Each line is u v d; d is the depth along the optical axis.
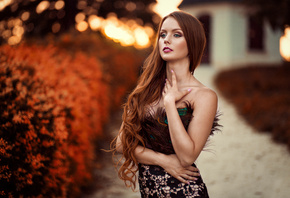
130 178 1.99
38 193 2.61
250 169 4.61
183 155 1.72
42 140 2.68
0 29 9.45
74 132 3.37
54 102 3.15
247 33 19.38
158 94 1.98
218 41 19.14
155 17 14.27
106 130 5.45
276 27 8.20
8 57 3.24
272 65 16.33
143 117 1.92
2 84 2.69
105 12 12.57
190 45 1.89
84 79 5.16
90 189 3.72
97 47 7.47
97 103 4.98
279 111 7.30
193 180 1.82
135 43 12.80
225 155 5.20
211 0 19.03
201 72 16.64
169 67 1.97
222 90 11.09
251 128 6.68
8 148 2.38
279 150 5.31
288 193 3.80
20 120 2.44
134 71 8.94
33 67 3.45
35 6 9.91
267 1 7.92
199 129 1.76
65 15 10.49
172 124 1.73
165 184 1.81
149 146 1.89
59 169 2.83
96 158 4.40
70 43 7.04
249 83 11.22
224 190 3.96
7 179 2.35
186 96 1.85
